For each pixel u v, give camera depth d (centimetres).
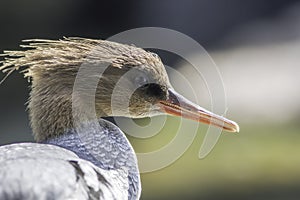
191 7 2338
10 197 657
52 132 854
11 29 2164
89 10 2302
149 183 1494
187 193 1473
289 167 1552
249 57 2111
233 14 2339
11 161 717
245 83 1922
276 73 1973
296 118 1745
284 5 2384
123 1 2339
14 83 1992
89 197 699
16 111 1934
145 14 2352
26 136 1812
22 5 2156
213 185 1492
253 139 1650
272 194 1479
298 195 1475
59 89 851
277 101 1822
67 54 853
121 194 776
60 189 676
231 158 1566
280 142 1644
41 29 2209
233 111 1783
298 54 2091
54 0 2208
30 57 855
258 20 2341
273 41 2212
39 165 707
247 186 1499
